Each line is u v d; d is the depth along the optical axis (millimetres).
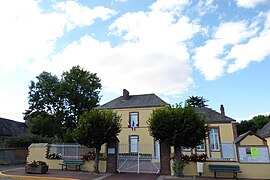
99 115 13805
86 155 15055
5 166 17891
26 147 21938
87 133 13242
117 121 14477
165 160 13055
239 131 41062
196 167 12797
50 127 29062
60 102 30672
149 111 25422
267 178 11859
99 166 14117
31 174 12609
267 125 26281
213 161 12758
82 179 11117
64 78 32156
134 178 11570
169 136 12312
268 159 12156
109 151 14242
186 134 12133
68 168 15258
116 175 12609
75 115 31266
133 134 25109
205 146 21250
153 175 12633
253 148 12461
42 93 31031
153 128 12789
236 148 12711
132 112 26031
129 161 15773
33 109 30812
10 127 34750
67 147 16672
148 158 16422
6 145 22797
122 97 28844
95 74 34156
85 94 32125
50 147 16688
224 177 12250
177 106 13617
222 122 22047
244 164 12312
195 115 12742
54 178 11258
